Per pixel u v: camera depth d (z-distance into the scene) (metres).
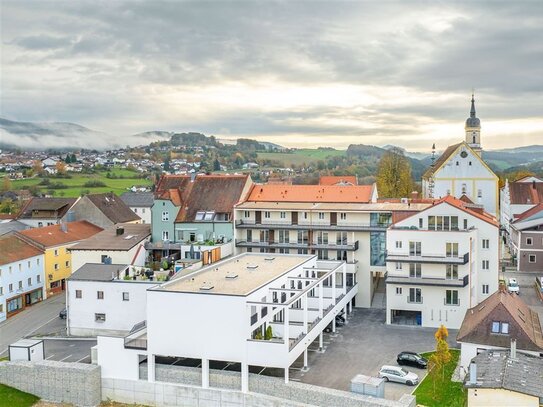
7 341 76.50
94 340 76.12
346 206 90.12
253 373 58.59
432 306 74.88
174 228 95.12
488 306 62.06
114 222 121.75
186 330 56.94
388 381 57.84
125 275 79.31
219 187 98.62
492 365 51.44
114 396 60.16
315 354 65.56
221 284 61.06
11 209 182.75
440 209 77.25
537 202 130.50
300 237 90.19
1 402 58.91
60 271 102.06
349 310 81.94
